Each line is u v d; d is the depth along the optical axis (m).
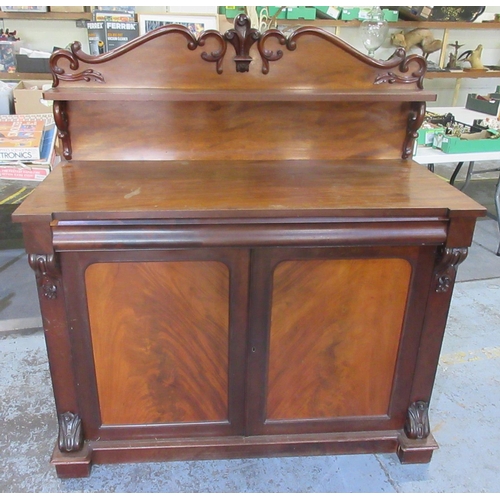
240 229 1.12
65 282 1.16
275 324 1.26
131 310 1.21
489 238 3.07
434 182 1.33
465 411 1.67
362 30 2.57
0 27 3.58
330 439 1.43
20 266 2.62
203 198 1.16
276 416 1.39
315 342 1.30
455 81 4.46
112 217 1.07
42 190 1.19
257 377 1.32
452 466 1.45
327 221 1.13
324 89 1.42
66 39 3.72
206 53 1.35
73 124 1.41
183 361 1.29
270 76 1.39
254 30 1.33
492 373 1.87
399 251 1.20
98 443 1.38
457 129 2.49
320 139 1.51
